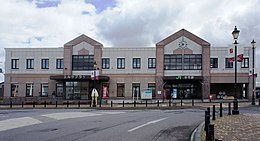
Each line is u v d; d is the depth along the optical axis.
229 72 50.16
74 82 52.38
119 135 11.44
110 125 14.71
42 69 53.47
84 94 52.12
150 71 51.84
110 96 52.03
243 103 41.28
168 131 12.67
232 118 17.05
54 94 52.28
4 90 53.75
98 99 50.62
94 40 53.22
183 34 51.69
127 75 52.22
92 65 52.75
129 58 52.47
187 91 52.09
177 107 34.09
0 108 34.81
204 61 50.41
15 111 27.89
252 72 42.25
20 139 10.35
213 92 52.66
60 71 53.19
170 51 51.81
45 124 14.91
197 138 10.27
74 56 53.41
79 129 13.05
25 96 52.66
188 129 13.37
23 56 54.00
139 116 20.53
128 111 27.58
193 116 20.86
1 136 11.01
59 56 53.34
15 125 14.44
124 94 52.00
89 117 19.28
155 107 33.88
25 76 53.62
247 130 11.85
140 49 52.41
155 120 17.53
